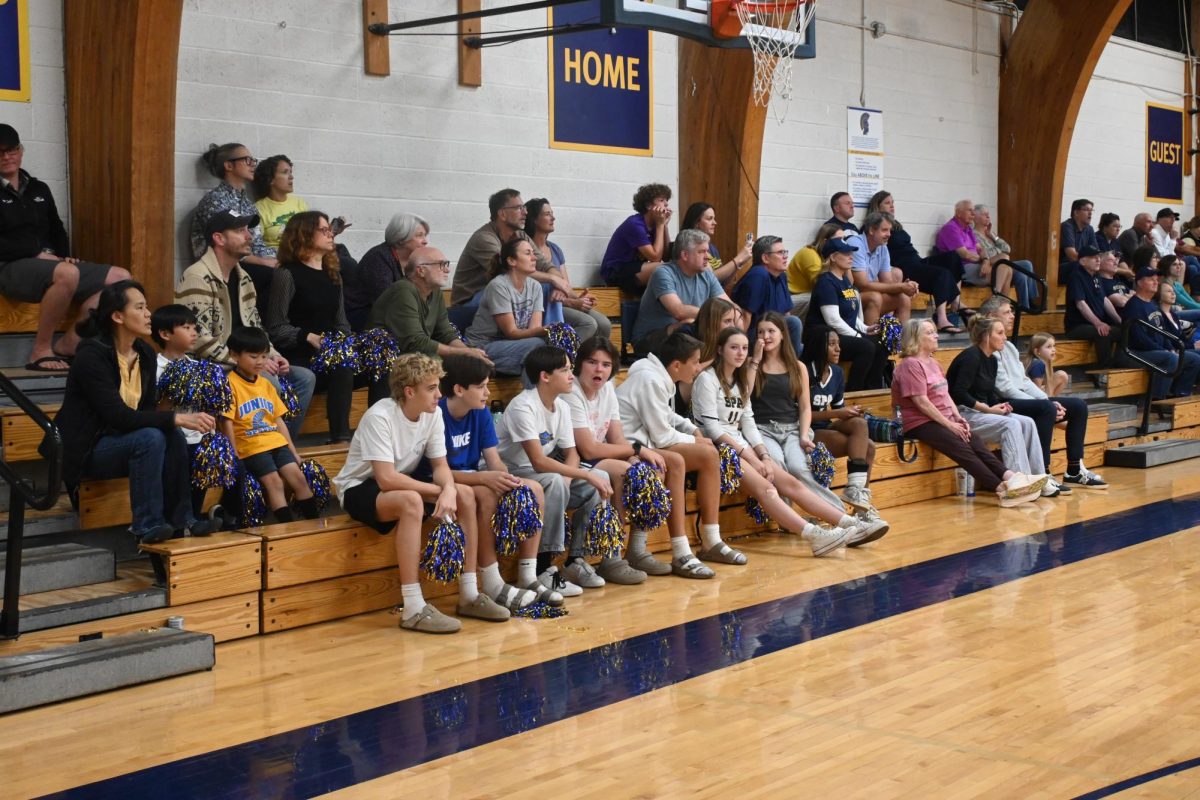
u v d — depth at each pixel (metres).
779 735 3.21
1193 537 5.89
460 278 6.74
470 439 4.73
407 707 3.48
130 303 4.29
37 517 4.34
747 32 6.79
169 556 4.05
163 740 3.22
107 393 4.18
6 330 5.31
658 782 2.89
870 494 6.68
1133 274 10.97
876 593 4.86
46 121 5.64
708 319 5.81
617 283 7.71
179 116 6.05
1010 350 7.69
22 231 5.24
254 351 4.61
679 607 4.66
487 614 4.48
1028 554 5.57
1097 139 12.33
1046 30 10.77
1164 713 3.32
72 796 2.85
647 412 5.43
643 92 8.25
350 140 6.73
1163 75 13.17
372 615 4.59
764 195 9.17
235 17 6.23
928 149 10.52
